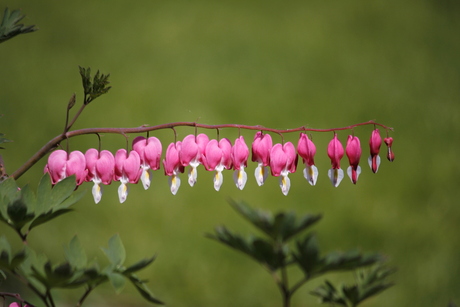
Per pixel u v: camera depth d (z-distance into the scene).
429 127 12.30
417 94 13.32
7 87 12.74
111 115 11.77
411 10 16.75
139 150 3.18
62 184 3.05
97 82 3.15
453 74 14.34
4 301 3.12
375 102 12.82
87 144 11.11
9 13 3.61
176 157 3.16
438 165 11.16
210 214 9.30
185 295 7.93
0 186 3.04
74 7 16.17
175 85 12.79
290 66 13.77
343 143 11.51
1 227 8.54
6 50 14.22
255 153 3.16
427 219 9.75
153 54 14.12
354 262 3.63
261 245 3.69
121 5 16.38
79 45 14.55
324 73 13.71
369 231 9.28
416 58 14.66
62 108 12.04
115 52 14.23
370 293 3.81
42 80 13.12
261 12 16.33
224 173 9.87
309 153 3.15
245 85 12.85
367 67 14.04
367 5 16.69
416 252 8.98
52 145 3.18
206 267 8.36
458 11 17.17
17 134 11.21
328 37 15.26
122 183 3.17
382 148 11.37
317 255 3.61
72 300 7.44
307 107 12.34
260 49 14.40
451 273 8.60
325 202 9.74
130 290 7.84
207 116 11.79
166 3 16.66
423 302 8.10
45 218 3.02
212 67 13.59
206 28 15.35
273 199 9.68
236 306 7.84
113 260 3.18
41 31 14.93
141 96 12.38
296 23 15.83
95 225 8.95
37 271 2.83
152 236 8.82
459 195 10.46
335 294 3.86
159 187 9.73
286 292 3.73
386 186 10.41
